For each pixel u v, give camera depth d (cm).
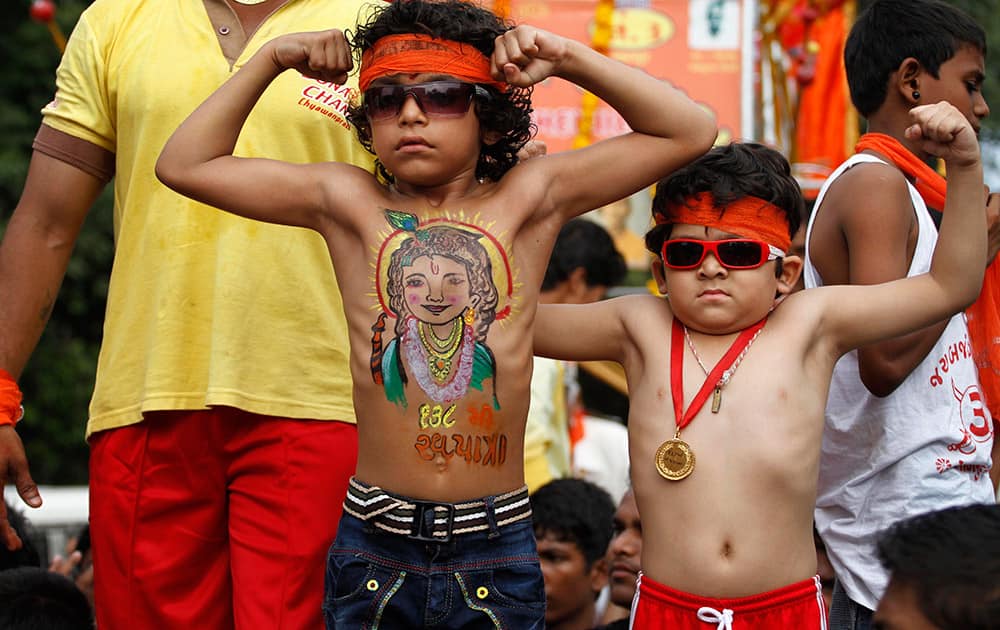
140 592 1045
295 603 1016
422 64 847
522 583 866
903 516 991
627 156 882
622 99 872
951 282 910
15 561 1320
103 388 1060
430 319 866
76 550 1547
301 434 1029
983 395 1056
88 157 1091
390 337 867
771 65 2155
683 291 914
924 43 1047
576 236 1675
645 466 915
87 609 1180
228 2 1068
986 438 1028
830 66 2147
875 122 1079
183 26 1068
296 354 1034
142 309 1050
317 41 895
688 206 909
